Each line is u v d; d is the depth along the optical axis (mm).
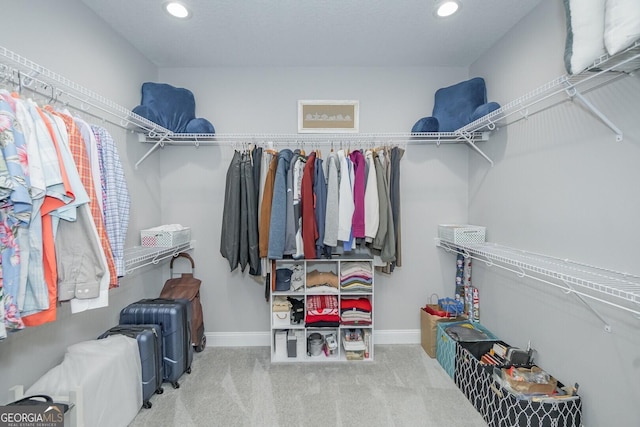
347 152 2385
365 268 2408
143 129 2236
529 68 1875
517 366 1717
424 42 2234
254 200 2287
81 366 1468
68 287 1212
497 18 1939
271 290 2348
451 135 2406
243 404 1874
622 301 1292
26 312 1089
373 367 2297
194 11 1847
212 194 2641
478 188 2488
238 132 2625
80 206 1240
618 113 1310
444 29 2064
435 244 2693
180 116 2418
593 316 1429
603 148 1382
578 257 1520
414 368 2279
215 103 2617
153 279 2510
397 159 2381
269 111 2627
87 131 1374
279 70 2619
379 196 2275
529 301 1869
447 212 2684
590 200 1449
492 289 2264
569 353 1568
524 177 1923
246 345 2680
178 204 2635
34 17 1446
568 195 1576
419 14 1896
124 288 2137
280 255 2137
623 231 1295
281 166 2188
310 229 2197
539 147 1788
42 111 1154
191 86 2609
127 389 1657
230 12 1859
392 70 2643
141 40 2168
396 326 2715
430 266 2707
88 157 1328
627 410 1278
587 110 1463
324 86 2633
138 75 2303
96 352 1579
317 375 2191
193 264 2621
